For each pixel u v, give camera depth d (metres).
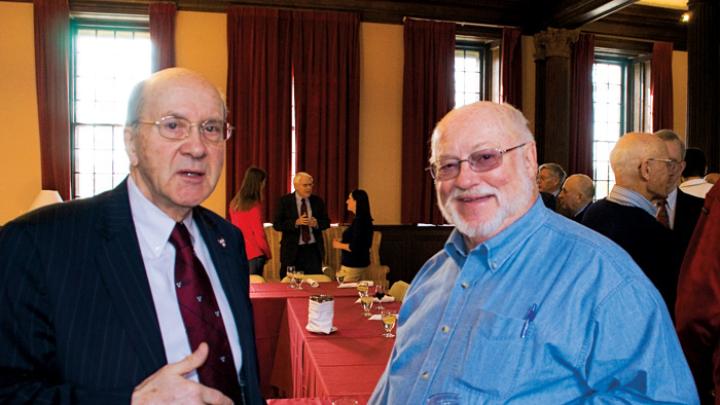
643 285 1.17
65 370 1.08
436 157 1.44
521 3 8.01
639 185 2.41
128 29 7.36
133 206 1.28
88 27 7.30
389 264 7.80
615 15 8.53
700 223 1.82
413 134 7.74
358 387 2.08
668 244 2.36
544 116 8.09
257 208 5.50
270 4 7.38
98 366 1.09
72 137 7.30
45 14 6.83
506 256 1.33
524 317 1.23
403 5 7.74
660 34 8.74
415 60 7.70
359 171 7.77
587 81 8.30
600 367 1.16
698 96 6.21
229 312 1.39
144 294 1.17
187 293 1.24
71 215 1.20
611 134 9.13
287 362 4.00
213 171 1.27
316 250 6.22
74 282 1.11
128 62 7.43
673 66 8.92
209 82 1.29
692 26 6.29
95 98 7.37
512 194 1.35
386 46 7.79
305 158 7.49
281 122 7.39
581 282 1.21
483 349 1.24
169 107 1.21
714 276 1.66
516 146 1.37
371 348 2.62
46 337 1.09
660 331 1.14
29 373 1.06
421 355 1.43
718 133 6.15
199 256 1.38
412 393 1.34
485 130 1.36
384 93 7.80
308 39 7.44
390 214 7.87
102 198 1.27
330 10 7.56
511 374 1.20
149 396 1.03
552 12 7.71
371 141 7.80
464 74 8.37
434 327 1.44
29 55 6.95
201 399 1.06
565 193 4.71
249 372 1.36
